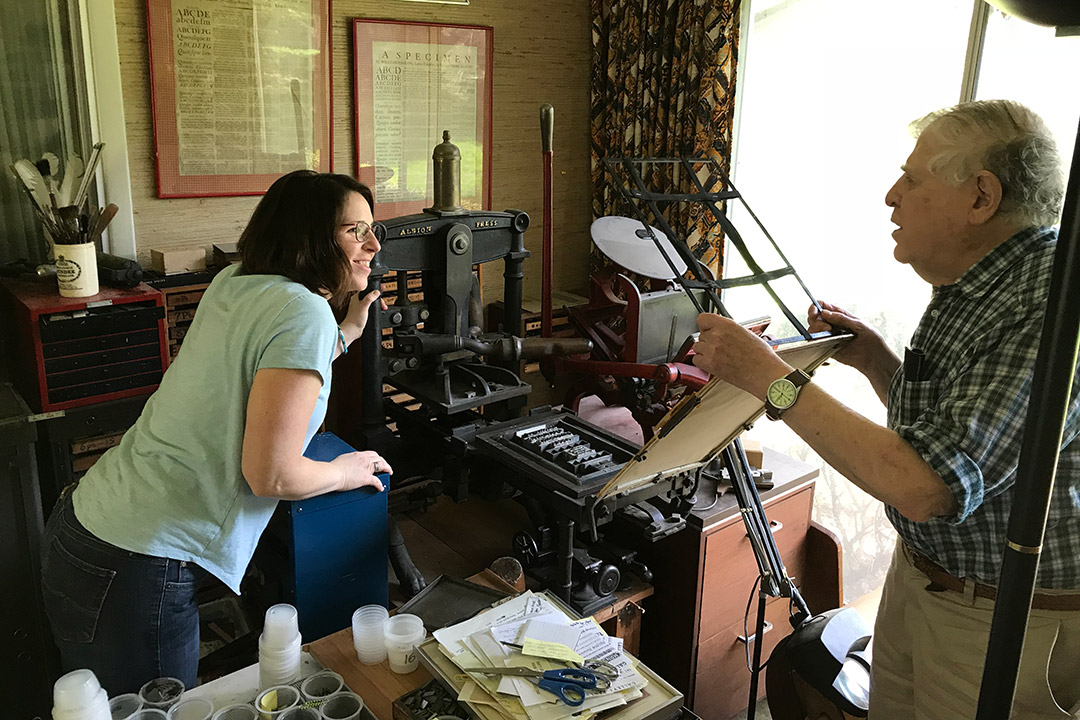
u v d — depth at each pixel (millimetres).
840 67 2791
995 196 1237
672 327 2697
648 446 1455
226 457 1439
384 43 2971
